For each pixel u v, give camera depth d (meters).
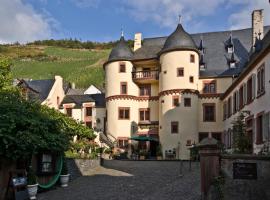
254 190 12.00
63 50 132.88
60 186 20.91
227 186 12.13
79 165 25.41
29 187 17.48
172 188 17.89
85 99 51.47
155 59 45.91
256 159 12.13
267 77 23.88
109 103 46.16
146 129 45.75
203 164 12.30
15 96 20.61
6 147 16.62
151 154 44.88
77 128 29.58
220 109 43.72
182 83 42.09
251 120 28.02
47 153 20.34
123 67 46.19
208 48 48.72
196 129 42.16
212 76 44.34
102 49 138.00
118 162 31.61
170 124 41.84
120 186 20.03
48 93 50.34
